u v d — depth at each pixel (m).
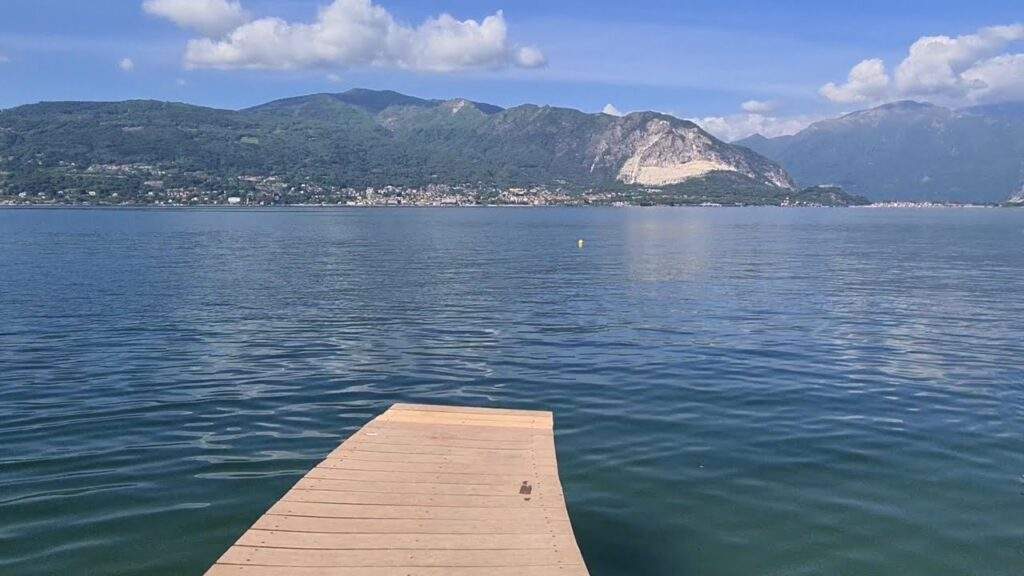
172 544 10.37
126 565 9.77
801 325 29.81
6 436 15.05
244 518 11.21
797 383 20.06
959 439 15.39
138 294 37.84
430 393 18.84
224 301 35.62
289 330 27.97
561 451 14.45
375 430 13.84
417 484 11.10
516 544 9.14
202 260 59.56
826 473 13.39
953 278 49.25
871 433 15.74
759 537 10.88
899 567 10.05
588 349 24.53
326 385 19.56
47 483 12.50
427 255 67.31
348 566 8.48
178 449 14.34
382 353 23.81
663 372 21.22
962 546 10.63
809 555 10.36
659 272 51.88
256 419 16.45
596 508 11.83
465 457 12.38
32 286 40.88
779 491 12.55
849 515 11.62
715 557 10.30
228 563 8.48
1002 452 14.59
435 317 31.27
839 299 38.03
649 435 15.47
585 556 10.30
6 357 22.73
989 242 95.06
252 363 22.17
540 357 23.25
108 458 13.77
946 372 21.62
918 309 34.78
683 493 12.43
